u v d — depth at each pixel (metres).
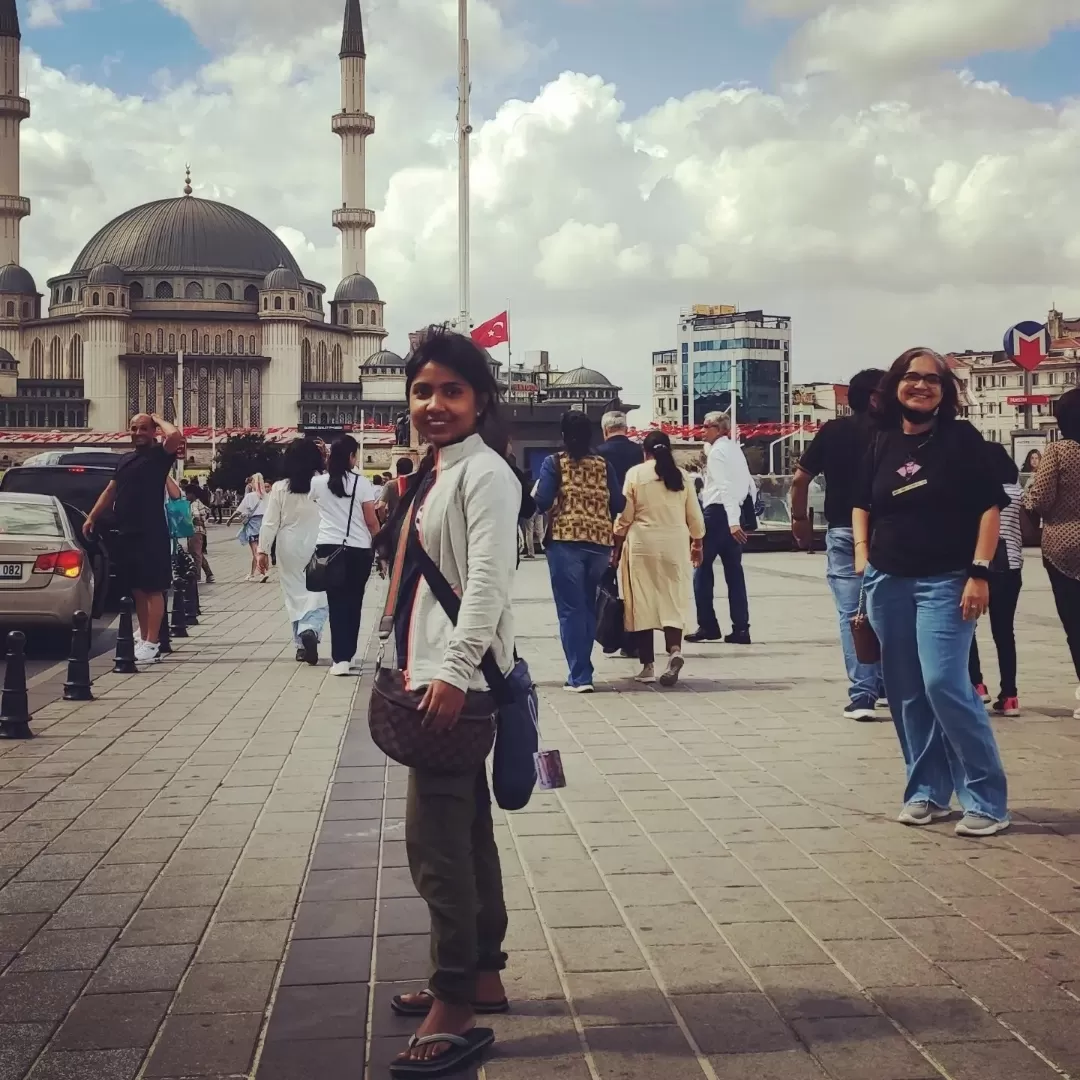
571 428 10.52
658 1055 3.72
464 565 3.82
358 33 190.75
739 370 190.12
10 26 184.50
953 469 6.00
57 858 5.93
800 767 7.60
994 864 5.57
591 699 10.21
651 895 5.20
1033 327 25.16
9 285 187.88
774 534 32.88
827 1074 3.59
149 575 13.03
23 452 152.25
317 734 9.05
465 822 3.81
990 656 12.65
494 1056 3.74
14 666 9.06
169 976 4.43
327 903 5.21
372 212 196.25
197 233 181.50
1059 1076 3.55
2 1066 3.72
